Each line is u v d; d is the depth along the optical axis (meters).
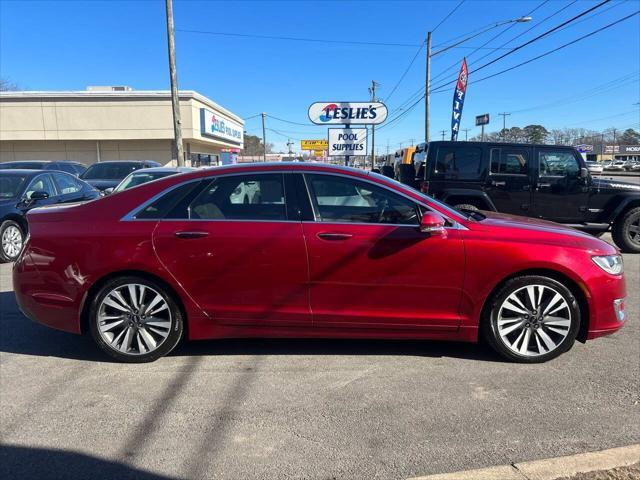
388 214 3.95
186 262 3.89
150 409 3.34
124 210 4.01
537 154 9.19
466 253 3.84
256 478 2.63
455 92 17.75
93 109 27.67
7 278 7.05
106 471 2.70
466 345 4.45
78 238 3.94
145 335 4.02
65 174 10.06
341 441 2.96
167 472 2.69
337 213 3.96
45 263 3.98
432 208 3.95
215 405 3.39
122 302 3.99
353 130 18.02
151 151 29.42
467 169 9.30
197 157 33.94
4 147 28.69
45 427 3.12
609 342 4.51
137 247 3.89
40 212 4.19
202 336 4.05
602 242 4.08
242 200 4.01
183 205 4.00
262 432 3.06
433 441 2.96
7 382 3.74
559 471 2.64
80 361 4.13
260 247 3.87
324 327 3.98
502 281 3.92
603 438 2.99
